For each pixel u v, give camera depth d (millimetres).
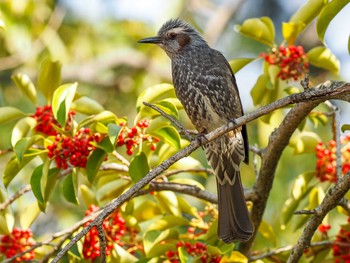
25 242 10219
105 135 9406
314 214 8906
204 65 11797
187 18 19203
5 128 16531
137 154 9211
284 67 10711
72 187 9875
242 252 10492
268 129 14367
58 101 9438
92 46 18703
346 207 9672
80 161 9383
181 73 11992
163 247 9367
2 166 16328
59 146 9562
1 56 17641
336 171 10188
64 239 9789
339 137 10281
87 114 10047
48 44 16984
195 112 11930
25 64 17406
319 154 10648
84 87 18656
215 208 10586
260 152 10438
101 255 8031
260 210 10469
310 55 10719
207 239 9758
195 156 16156
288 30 10672
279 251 10156
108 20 18766
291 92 10734
